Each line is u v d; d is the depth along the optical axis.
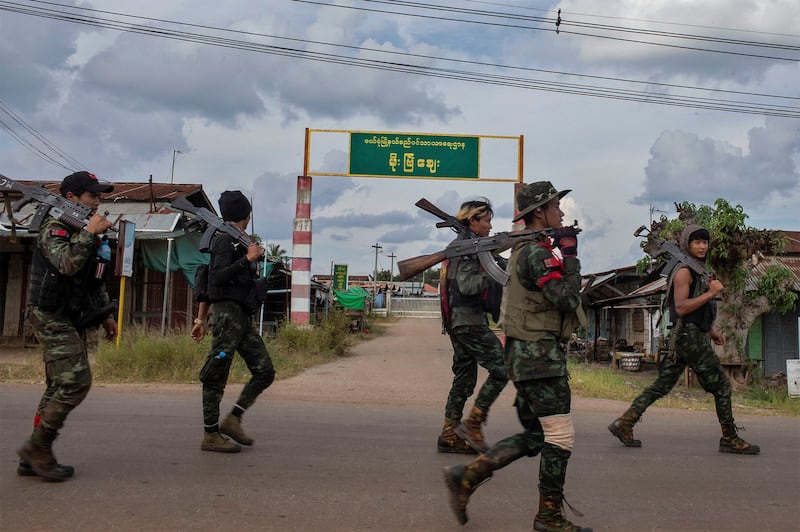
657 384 6.02
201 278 5.52
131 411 7.12
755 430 7.26
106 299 4.60
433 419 7.32
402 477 4.68
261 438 5.91
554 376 3.49
